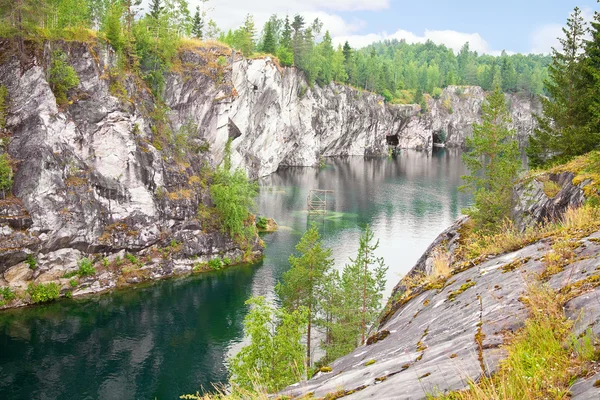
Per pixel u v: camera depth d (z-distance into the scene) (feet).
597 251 23.17
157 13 255.09
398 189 355.15
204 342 127.95
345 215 271.28
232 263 192.03
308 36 456.45
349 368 22.88
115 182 172.65
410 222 257.96
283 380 74.54
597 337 14.57
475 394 13.85
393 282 168.55
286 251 207.51
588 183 58.85
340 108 537.65
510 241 34.17
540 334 16.42
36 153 154.10
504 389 13.10
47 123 159.22
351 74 583.58
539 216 67.92
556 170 76.59
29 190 150.82
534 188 75.36
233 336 131.64
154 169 184.96
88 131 170.60
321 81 510.17
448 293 28.96
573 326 16.28
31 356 117.60
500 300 22.26
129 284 166.71
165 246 182.19
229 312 146.30
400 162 531.09
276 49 434.71
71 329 132.36
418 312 29.12
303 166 487.61
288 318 87.04
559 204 63.16
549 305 18.24
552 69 117.80
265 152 404.16
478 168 114.01
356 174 433.48
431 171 455.22
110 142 173.68
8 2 154.10
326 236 227.40
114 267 168.14
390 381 17.76
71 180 161.48
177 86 229.45
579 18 114.52
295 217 264.52
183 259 183.83
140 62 212.84
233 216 197.88
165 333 132.26
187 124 230.68
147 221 177.58
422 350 20.58
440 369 16.98
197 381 109.70
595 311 16.20
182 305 150.92
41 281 151.23
